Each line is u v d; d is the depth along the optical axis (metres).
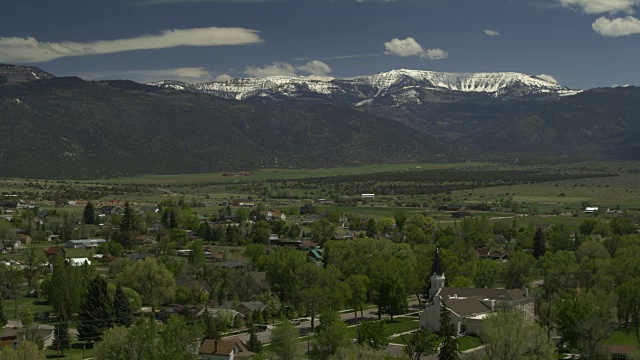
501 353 195.25
